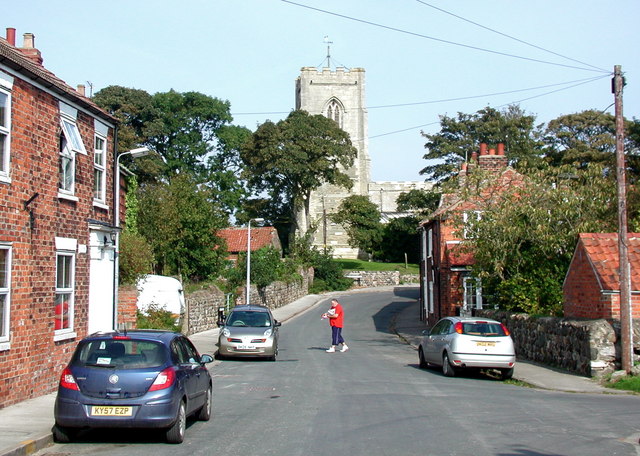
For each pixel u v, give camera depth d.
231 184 61.91
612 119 61.00
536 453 8.97
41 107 13.65
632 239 19.52
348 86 87.88
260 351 22.06
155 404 9.40
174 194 35.84
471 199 27.36
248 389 15.48
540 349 21.33
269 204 70.75
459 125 64.94
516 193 27.09
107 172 17.80
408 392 15.05
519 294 24.27
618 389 15.80
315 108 87.44
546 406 13.05
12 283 12.38
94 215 16.72
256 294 45.72
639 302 17.88
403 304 56.31
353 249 85.94
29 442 9.09
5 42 14.38
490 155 37.00
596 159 50.25
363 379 17.50
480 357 18.02
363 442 9.63
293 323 42.12
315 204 86.31
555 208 24.23
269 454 8.91
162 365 9.72
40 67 15.41
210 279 39.88
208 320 33.62
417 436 10.07
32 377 13.04
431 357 20.06
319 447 9.30
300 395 14.50
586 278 19.39
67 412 9.39
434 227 37.56
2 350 11.90
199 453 9.06
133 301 22.81
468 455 8.83
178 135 59.00
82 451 9.25
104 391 9.44
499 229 24.62
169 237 34.94
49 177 13.93
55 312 14.37
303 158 63.62
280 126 64.50
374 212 76.81
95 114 16.66
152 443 9.76
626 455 8.90
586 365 17.80
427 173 66.56
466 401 13.68
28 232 13.02
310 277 67.81
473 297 33.69
